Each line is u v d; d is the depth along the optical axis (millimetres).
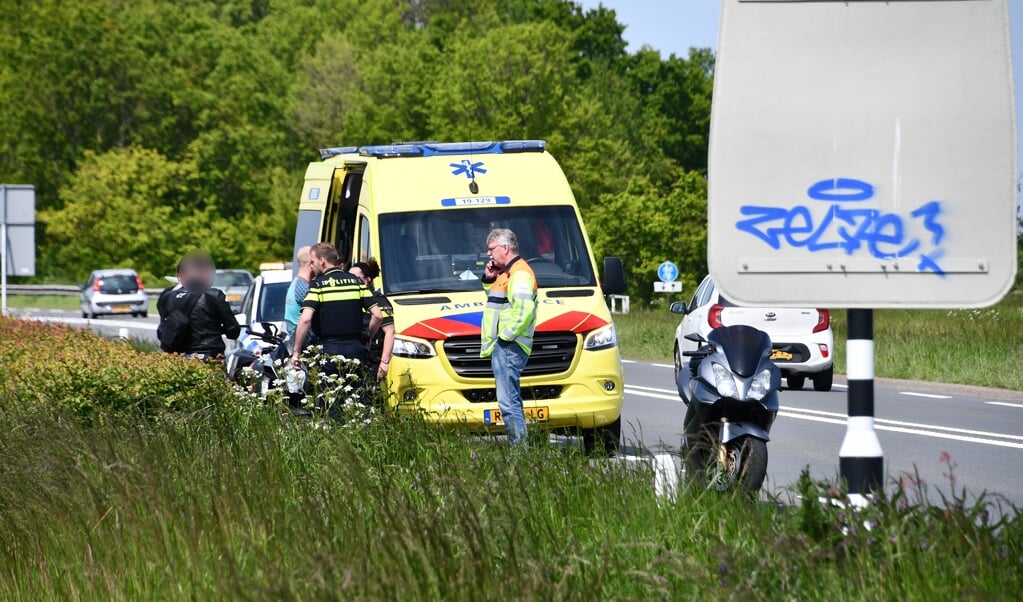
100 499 24906
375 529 21812
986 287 18422
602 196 196250
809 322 66000
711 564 20094
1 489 27141
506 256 39344
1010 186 18359
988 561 18688
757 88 18578
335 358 37906
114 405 38188
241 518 23281
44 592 22547
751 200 18594
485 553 19969
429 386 41062
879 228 18531
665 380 77125
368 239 45250
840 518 19812
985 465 41062
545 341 41406
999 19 18328
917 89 18453
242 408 38344
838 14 18516
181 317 51594
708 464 28344
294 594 18203
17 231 93125
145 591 21562
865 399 19547
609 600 18734
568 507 24922
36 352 43531
